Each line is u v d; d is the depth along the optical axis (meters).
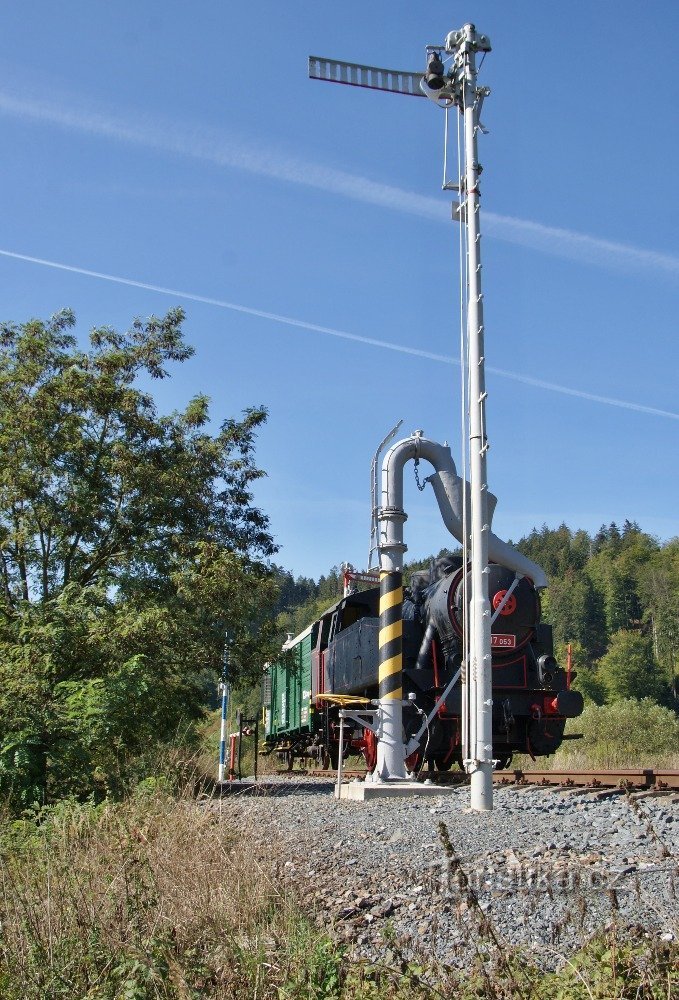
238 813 12.32
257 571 22.50
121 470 21.56
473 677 12.55
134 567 21.08
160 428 22.70
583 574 129.12
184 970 5.46
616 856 7.71
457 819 10.42
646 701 30.97
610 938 4.99
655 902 5.92
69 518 21.70
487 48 14.02
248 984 5.44
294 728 27.91
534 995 4.79
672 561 141.12
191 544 21.25
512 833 9.12
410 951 5.79
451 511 15.30
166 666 18.47
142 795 12.09
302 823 11.19
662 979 4.67
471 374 13.38
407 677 17.62
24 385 22.20
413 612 19.16
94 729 14.41
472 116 13.84
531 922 6.00
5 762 13.78
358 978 5.36
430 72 13.84
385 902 6.86
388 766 14.78
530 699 17.88
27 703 14.62
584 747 28.91
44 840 9.48
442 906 6.45
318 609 89.38
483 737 12.13
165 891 6.92
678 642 105.38
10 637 17.22
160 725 17.41
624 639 91.69
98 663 16.84
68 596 17.77
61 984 5.58
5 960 5.94
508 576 17.69
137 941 5.93
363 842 9.35
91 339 23.83
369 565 16.02
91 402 22.12
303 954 5.64
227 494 23.89
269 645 20.86
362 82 14.14
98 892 6.99
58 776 14.21
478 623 12.68
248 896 6.85
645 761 21.05
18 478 21.22
